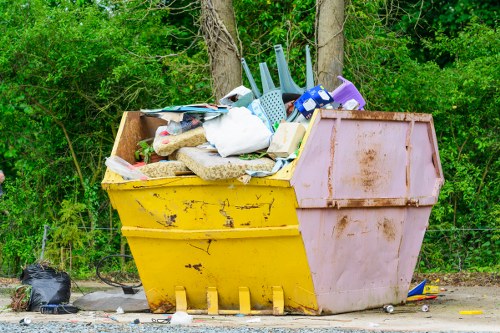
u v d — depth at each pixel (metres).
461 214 16.14
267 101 10.13
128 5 16.09
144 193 9.52
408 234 10.43
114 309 10.22
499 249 15.63
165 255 9.69
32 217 15.91
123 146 10.08
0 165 18.02
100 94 15.16
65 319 9.36
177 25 19.44
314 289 9.29
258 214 9.12
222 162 8.97
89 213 15.47
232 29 13.23
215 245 9.39
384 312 9.91
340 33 13.49
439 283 13.88
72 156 15.82
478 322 9.12
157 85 15.59
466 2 21.08
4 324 8.79
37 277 10.35
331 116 9.15
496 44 17.02
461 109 16.27
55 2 16.81
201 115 9.68
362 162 9.57
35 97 15.43
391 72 15.72
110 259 15.46
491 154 16.00
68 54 14.84
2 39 14.86
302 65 15.37
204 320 9.18
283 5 16.41
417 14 20.70
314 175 9.06
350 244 9.61
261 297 9.54
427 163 10.54
